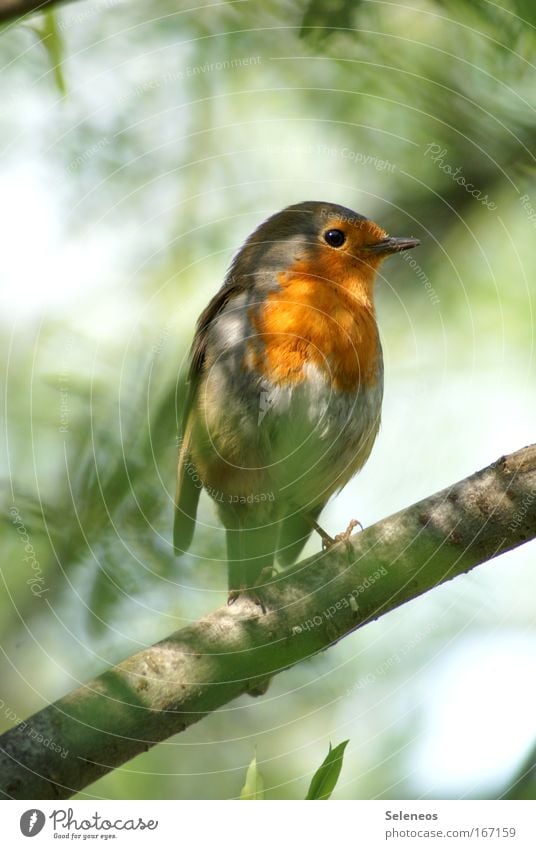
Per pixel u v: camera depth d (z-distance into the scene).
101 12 9.52
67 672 8.52
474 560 6.52
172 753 9.23
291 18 9.50
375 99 9.95
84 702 5.91
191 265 9.71
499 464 6.57
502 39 8.80
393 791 8.71
